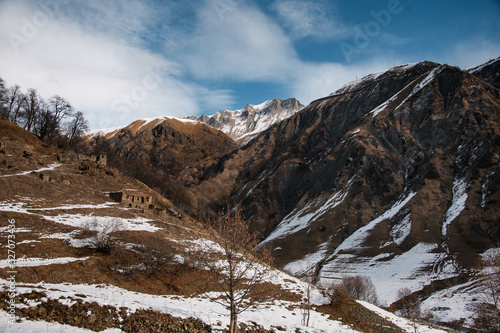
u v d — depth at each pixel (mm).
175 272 45469
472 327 75375
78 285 34094
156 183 154875
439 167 191375
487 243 129500
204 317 30344
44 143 90812
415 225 155500
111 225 52188
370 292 99562
